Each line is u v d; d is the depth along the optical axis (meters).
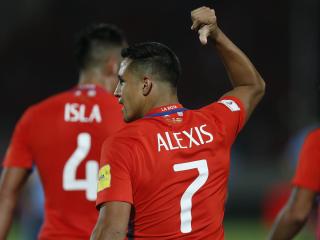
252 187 62.97
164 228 12.12
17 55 85.31
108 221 11.67
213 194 12.62
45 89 84.25
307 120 69.75
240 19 86.88
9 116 80.94
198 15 13.38
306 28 75.00
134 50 12.80
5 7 86.31
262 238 44.03
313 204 16.61
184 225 12.24
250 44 86.56
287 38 86.44
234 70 14.04
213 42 14.00
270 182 64.44
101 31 17.14
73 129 16.14
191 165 12.39
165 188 12.12
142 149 12.09
